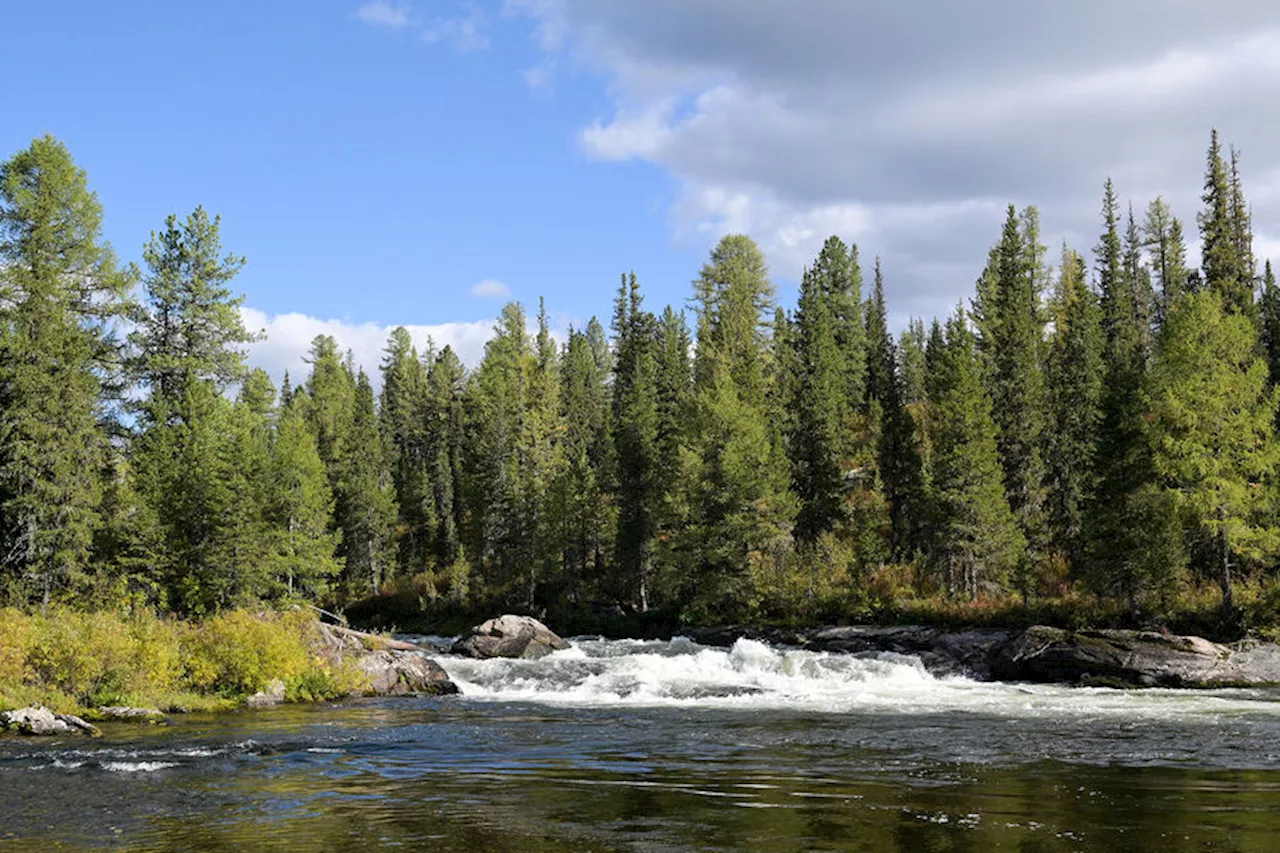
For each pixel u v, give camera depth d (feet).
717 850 35.78
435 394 419.95
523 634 150.00
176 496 145.38
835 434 226.58
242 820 41.93
